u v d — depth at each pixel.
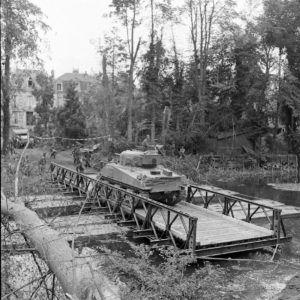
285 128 45.16
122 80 42.28
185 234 12.79
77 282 4.76
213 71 42.69
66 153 36.97
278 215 13.46
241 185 31.09
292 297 9.56
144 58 38.81
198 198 23.81
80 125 41.53
